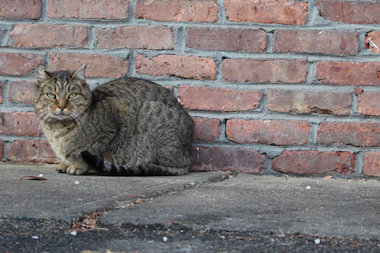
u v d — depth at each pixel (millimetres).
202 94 3164
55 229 1824
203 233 1808
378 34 3045
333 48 3072
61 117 2969
